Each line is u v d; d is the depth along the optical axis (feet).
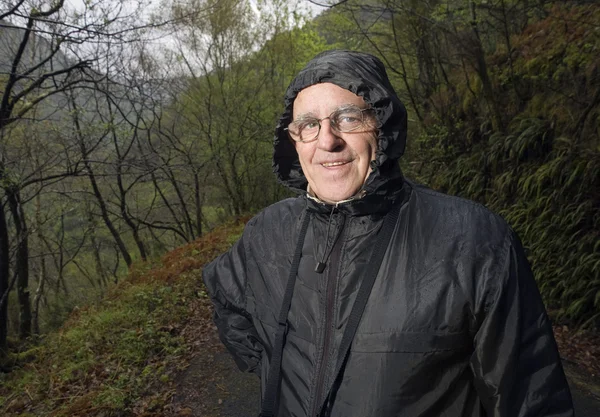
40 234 41.73
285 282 3.46
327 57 3.16
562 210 18.79
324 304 3.13
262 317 3.56
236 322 3.97
